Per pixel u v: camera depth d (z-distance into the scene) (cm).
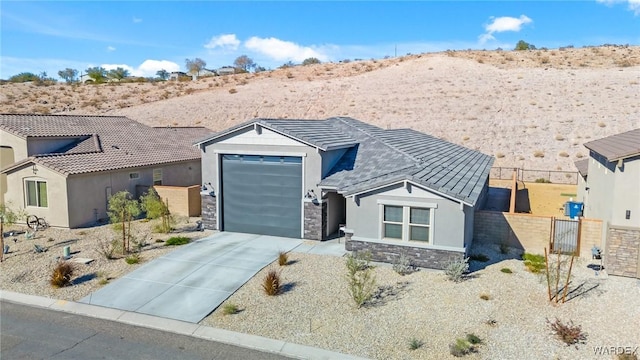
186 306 1252
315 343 1056
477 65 6606
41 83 7938
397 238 1598
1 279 1446
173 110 6041
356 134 2348
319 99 5966
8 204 2194
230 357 1004
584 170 2311
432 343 1047
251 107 5934
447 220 1507
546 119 4494
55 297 1319
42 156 2166
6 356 1005
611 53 6869
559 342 1044
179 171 2880
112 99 6838
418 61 7144
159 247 1777
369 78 6562
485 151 4094
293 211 1922
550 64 6500
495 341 1051
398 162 1872
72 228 2103
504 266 1539
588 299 1267
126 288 1376
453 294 1304
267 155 1925
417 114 5081
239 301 1279
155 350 1034
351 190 1614
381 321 1152
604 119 4309
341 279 1421
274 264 1570
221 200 2031
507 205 2689
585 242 1662
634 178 1442
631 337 1060
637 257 1411
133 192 2491
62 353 1020
